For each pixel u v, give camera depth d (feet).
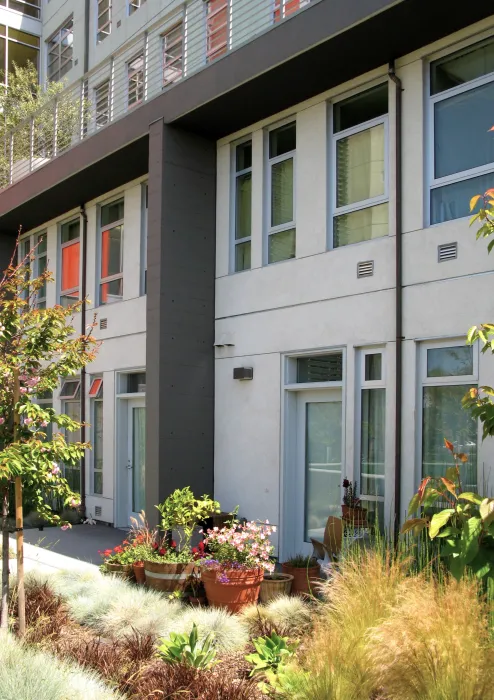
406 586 14.96
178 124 31.81
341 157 28.07
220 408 31.94
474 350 22.71
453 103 24.35
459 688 11.84
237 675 15.51
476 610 13.34
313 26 25.35
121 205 40.57
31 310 21.02
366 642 13.69
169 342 31.09
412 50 25.18
